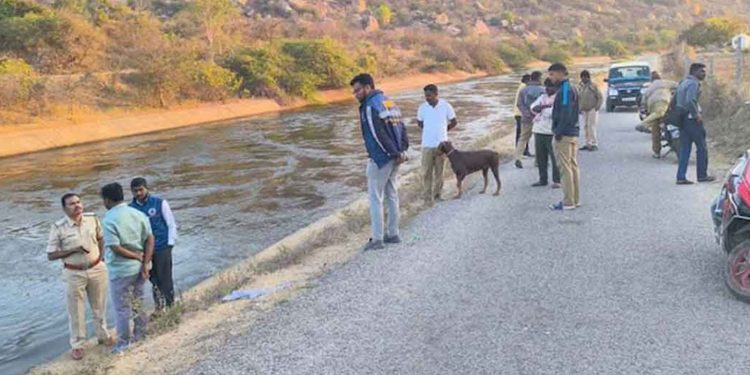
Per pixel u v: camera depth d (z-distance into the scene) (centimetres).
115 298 694
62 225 702
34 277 1047
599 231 847
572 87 949
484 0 12244
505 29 10794
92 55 3947
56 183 1888
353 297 662
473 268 728
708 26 6122
